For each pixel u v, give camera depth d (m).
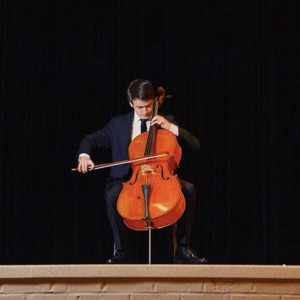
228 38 8.77
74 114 8.70
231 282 5.31
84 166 6.77
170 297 5.29
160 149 6.75
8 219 8.52
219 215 8.53
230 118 8.67
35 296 5.27
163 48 8.73
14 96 8.70
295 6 8.79
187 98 8.66
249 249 8.48
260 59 8.73
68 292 5.29
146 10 8.78
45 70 8.76
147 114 6.85
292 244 8.48
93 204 8.56
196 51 8.73
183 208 6.40
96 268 5.25
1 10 8.82
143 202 6.39
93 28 8.80
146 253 8.34
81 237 8.52
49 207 8.56
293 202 8.55
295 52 8.74
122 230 6.61
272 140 8.62
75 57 8.77
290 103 8.68
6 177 8.59
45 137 8.66
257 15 8.79
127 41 8.73
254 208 8.55
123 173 6.87
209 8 8.80
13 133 8.66
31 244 8.50
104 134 7.05
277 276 5.25
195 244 8.48
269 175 8.59
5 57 8.75
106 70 8.73
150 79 8.69
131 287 5.30
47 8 8.84
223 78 8.72
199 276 5.25
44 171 8.61
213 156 8.62
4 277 5.21
